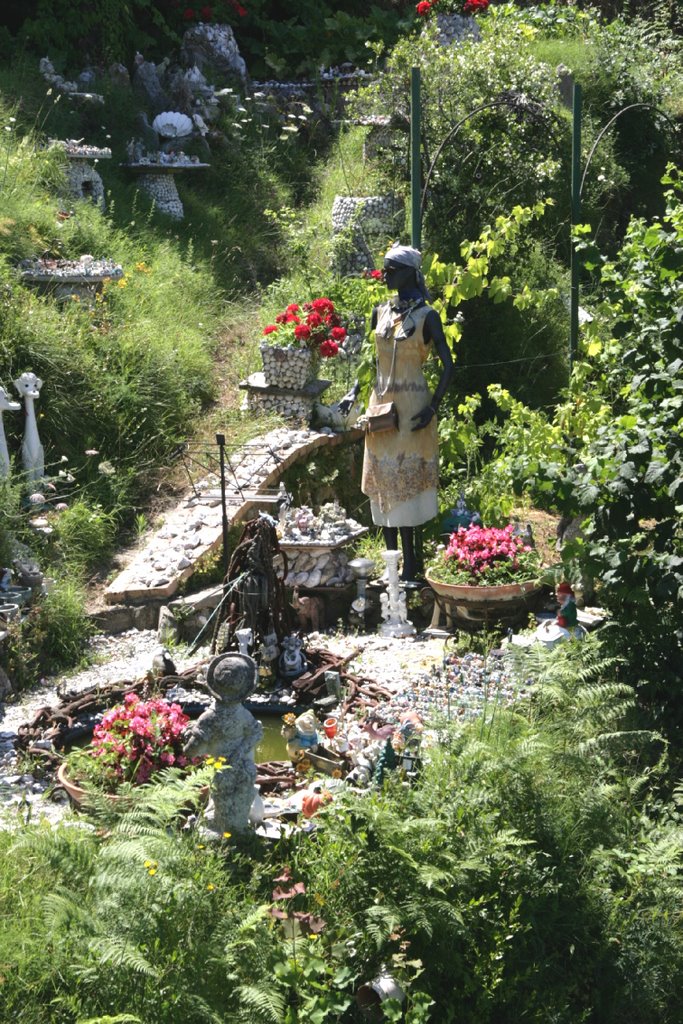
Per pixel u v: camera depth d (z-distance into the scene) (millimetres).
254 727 4949
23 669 7012
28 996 4031
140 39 16562
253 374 10477
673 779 6109
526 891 4840
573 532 7945
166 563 8047
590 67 18125
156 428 9734
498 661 7051
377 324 8297
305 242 13289
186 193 14492
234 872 4746
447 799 5027
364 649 7621
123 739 5348
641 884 5211
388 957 4484
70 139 13281
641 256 7680
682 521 6473
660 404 6973
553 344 12102
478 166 12375
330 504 8469
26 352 9117
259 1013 4004
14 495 7984
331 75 17797
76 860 4398
